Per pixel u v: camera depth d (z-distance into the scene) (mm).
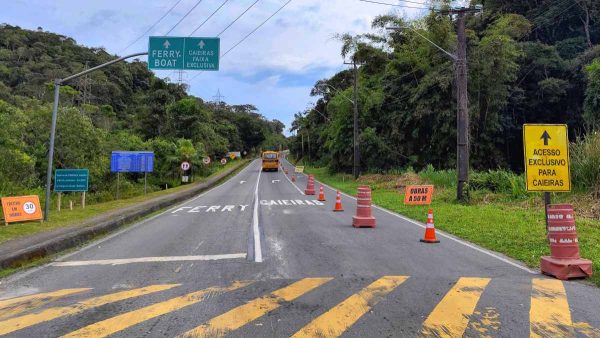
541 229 10945
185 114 61219
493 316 5113
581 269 6773
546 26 42219
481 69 31391
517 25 36750
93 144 28578
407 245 9664
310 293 6027
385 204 18672
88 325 4891
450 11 18500
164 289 6332
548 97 36500
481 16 40875
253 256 8555
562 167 9562
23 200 13320
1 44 90750
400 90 36844
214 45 15141
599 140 15805
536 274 7129
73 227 12039
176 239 10844
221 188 34406
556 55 36906
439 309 5348
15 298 6055
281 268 7535
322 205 19391
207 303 5629
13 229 11633
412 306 5461
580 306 5484
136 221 14883
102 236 11797
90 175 28328
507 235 10383
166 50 15031
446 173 25688
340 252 8883
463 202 17844
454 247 9445
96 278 7090
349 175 42219
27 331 4730
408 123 35250
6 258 8078
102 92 78438
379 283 6520
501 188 18984
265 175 53875
